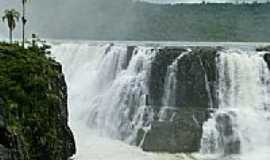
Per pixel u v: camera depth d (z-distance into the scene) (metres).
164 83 97.06
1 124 58.03
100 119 98.69
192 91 95.38
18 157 59.34
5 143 58.00
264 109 93.50
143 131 91.44
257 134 89.62
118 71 103.38
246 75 95.44
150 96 96.69
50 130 69.94
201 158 84.00
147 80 98.19
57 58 113.44
